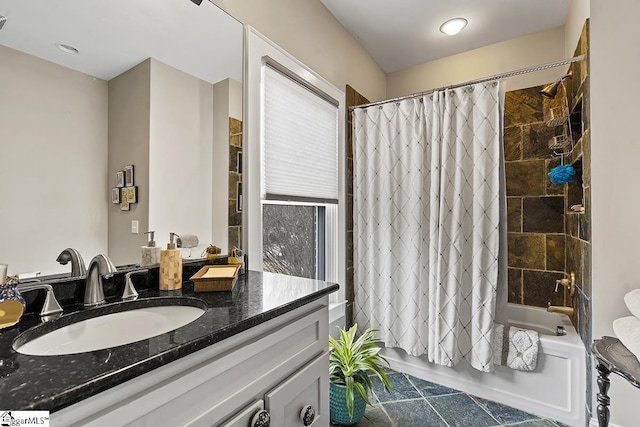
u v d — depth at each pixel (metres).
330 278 2.20
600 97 1.50
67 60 0.95
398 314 2.10
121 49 1.08
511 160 2.49
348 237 2.34
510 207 2.49
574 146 2.04
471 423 1.64
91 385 0.49
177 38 1.24
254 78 1.54
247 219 1.50
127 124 1.09
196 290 1.05
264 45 1.59
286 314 0.95
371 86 2.75
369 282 2.21
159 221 1.18
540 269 2.38
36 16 0.89
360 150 2.27
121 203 1.07
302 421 0.96
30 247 0.86
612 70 1.48
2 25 0.83
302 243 2.11
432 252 1.92
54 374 0.52
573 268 2.00
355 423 1.62
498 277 1.85
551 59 2.36
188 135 1.28
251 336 0.82
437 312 1.87
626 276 1.44
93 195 1.00
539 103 2.39
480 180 1.82
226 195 1.42
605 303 1.48
